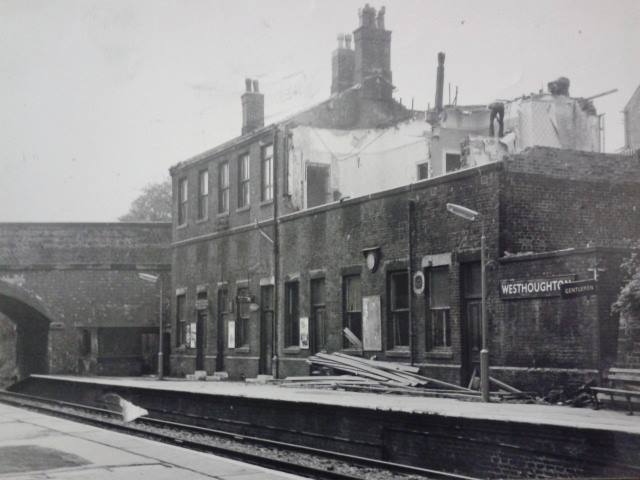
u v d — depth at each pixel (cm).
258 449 1645
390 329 2256
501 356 1822
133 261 4031
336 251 2503
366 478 1266
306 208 2872
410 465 1377
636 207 2050
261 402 1794
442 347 2070
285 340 2784
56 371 3931
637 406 1371
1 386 4541
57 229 4000
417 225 2155
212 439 1833
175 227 3741
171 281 3781
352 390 2072
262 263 2959
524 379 1738
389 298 2266
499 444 1196
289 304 2800
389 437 1434
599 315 1590
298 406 1669
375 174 2978
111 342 4006
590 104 2692
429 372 2066
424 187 2133
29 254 3969
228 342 3194
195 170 3569
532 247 1914
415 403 1563
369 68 3034
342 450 1540
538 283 1731
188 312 3569
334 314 2500
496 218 1891
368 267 2331
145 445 1359
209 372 3328
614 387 1470
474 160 2514
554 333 1689
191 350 3531
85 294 3997
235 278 3161
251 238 3045
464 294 1997
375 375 2119
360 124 2992
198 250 3497
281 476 1048
